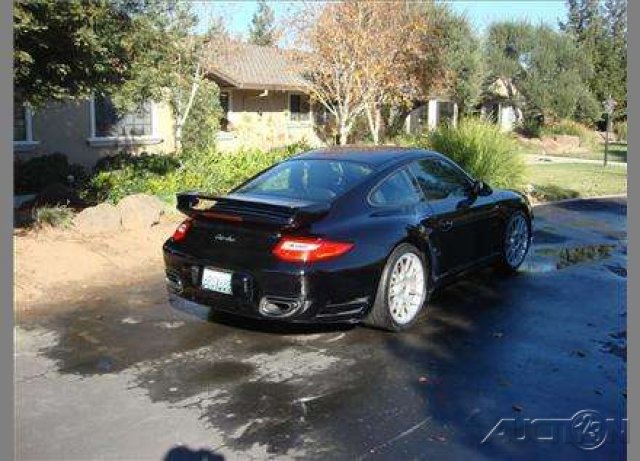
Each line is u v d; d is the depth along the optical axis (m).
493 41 36.62
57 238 7.88
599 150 33.38
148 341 5.23
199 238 5.31
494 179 13.29
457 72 29.02
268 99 25.53
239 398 4.22
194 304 6.20
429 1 25.45
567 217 11.80
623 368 4.75
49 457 3.50
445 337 5.39
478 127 14.31
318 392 4.31
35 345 5.13
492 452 3.60
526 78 36.78
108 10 7.30
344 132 17.97
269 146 24.33
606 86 41.56
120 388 4.36
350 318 5.15
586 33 44.88
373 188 5.59
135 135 17.84
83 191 11.41
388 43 18.16
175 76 12.48
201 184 11.41
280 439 3.70
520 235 7.61
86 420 3.91
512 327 5.66
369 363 4.82
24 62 6.57
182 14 13.67
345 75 17.61
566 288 6.92
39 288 6.50
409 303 5.62
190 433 3.76
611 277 7.40
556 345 5.22
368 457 3.53
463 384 4.46
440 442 3.69
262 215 5.00
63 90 7.31
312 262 4.84
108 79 8.16
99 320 5.73
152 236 8.50
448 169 6.62
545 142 33.91
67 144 16.25
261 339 5.30
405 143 18.56
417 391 4.34
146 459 3.49
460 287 6.95
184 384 4.43
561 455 3.59
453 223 6.23
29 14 6.18
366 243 5.15
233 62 23.36
